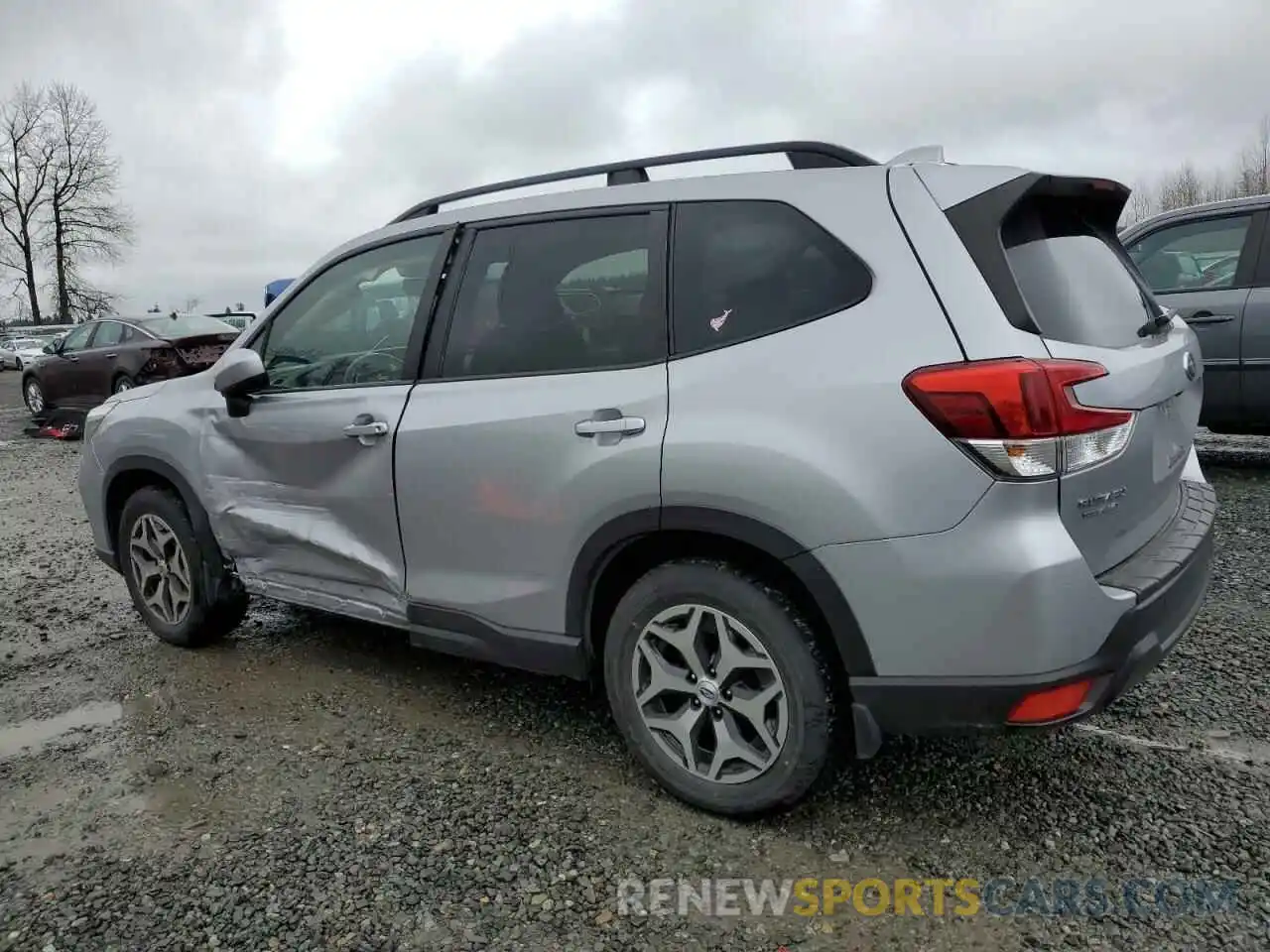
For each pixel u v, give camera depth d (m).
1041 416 2.08
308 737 3.22
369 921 2.24
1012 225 2.37
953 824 2.55
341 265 3.48
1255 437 8.01
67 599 4.98
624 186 2.82
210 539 3.82
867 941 2.12
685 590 2.52
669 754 2.65
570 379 2.71
